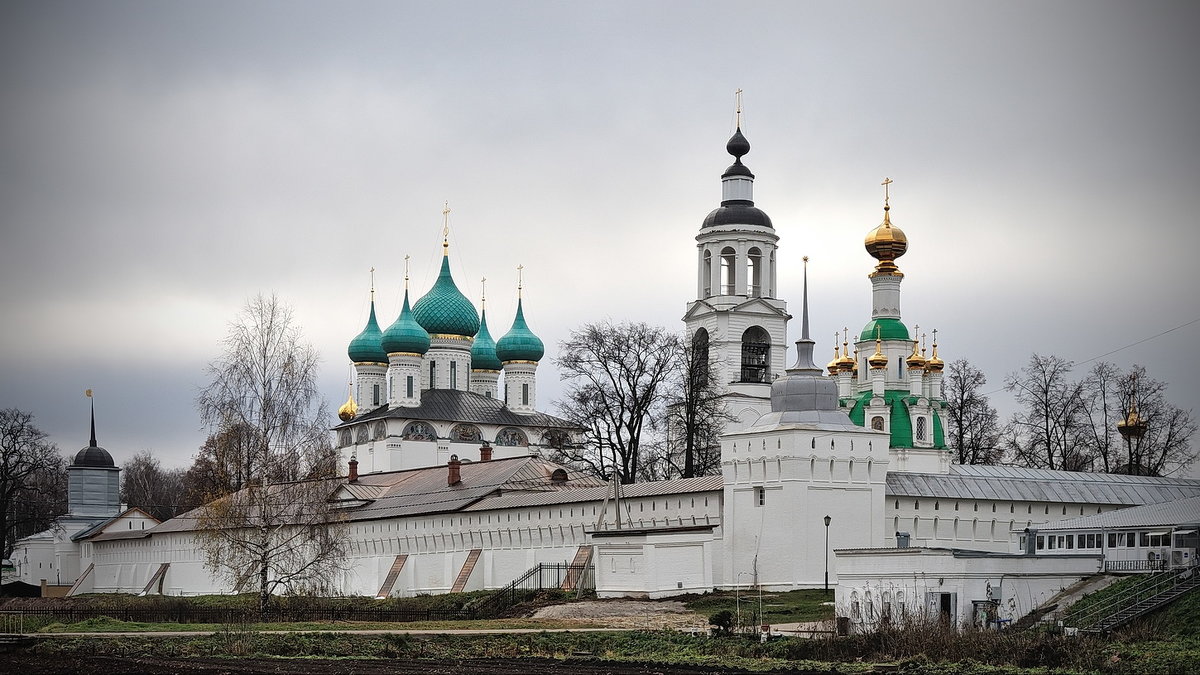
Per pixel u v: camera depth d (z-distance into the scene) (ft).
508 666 292.81
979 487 474.90
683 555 425.28
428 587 545.03
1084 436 579.89
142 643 338.95
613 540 438.81
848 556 357.20
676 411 514.27
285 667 295.89
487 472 568.82
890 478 463.01
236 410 430.61
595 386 508.94
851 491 431.43
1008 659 281.33
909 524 457.27
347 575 591.78
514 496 520.01
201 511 444.55
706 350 552.82
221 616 430.20
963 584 340.39
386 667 293.84
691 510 452.35
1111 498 494.18
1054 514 486.38
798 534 421.18
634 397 508.12
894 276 554.87
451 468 577.02
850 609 347.77
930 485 466.29
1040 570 351.87
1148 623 311.88
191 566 652.07
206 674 284.20
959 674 269.85
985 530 472.03
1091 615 322.75
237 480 431.84
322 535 435.94
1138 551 373.20
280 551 469.16
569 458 518.78
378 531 580.30
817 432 426.51
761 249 609.01
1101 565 363.35
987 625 313.12
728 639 317.63
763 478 429.38
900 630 298.76
